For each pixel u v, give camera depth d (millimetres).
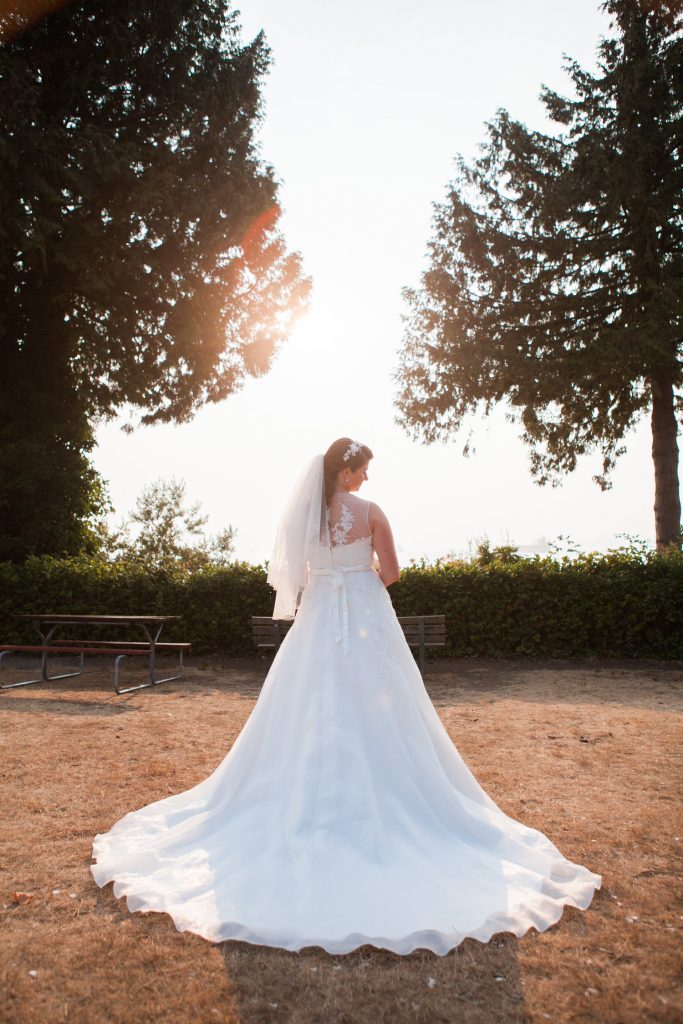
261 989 2400
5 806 4262
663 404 18125
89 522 16094
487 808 3727
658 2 18078
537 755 5480
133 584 11477
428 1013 2285
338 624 3586
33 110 12328
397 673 3539
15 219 12375
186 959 2574
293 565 3771
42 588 11672
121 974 2486
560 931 2768
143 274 14688
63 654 11508
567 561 10836
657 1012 2281
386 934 2615
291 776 3361
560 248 18750
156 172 13664
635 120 18125
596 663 10297
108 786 4660
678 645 10469
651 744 5789
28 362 15227
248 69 16047
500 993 2385
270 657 11047
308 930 2648
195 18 15055
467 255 19812
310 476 3838
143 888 3018
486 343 18828
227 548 16922
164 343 15750
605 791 4574
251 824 3311
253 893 2883
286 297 17047
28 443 14359
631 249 18312
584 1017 2266
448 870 3016
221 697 8062
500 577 10805
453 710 7250
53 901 3041
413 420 20547
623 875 3314
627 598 10430
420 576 10938
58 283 14820
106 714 7086
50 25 13836
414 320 20688
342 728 3348
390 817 3207
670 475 18000
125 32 13688
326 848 3014
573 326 19328
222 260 15547
